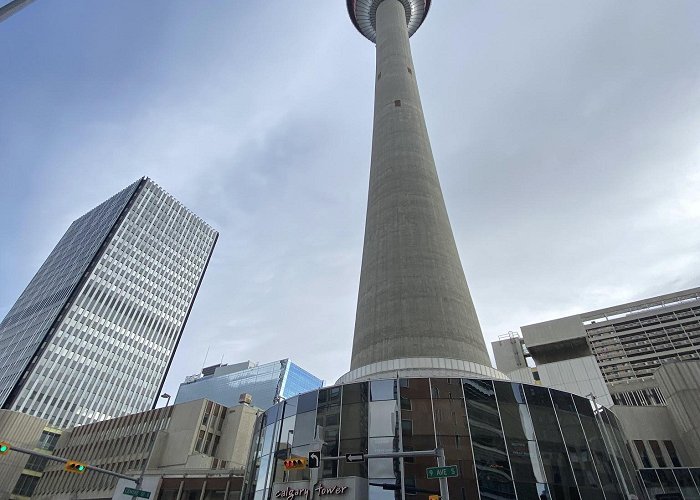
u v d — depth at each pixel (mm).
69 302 142625
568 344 95688
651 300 136000
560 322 97688
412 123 56969
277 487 32906
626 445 37062
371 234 48156
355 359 40719
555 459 30188
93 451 94062
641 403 74875
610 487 30984
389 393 32781
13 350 143500
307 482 31438
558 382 82812
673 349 122812
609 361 128000
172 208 192875
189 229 198125
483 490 27969
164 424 84500
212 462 75938
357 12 85688
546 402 32812
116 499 53938
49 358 131750
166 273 178750
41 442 102750
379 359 38375
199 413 81312
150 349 162625
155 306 169625
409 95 60969
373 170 54688
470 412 31281
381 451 30297
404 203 48000
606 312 138875
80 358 139625
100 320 149250
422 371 35875
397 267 43125
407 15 86438
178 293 181250
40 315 149375
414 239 44812
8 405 119750
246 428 83812
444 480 23312
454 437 30156
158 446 80188
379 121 59156
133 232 170750
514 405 31969
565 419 32500
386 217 47875
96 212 189125
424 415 31328
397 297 41094
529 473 29125
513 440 30281
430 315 39531
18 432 100562
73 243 180250
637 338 129250
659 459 51625
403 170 51156
